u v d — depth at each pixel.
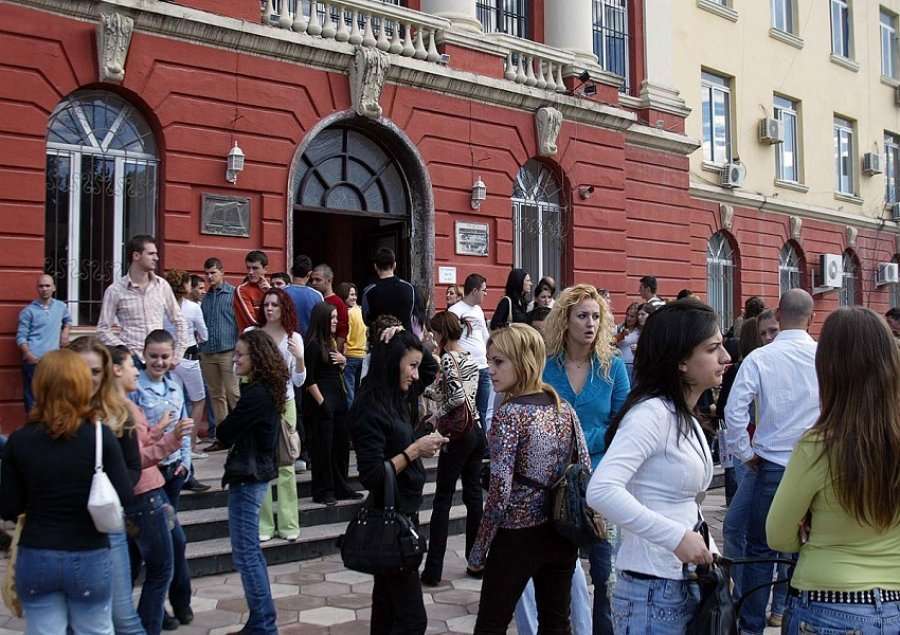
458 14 13.06
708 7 18.69
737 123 19.34
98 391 4.18
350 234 13.78
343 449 8.04
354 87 11.43
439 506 6.55
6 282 8.84
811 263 21.31
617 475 2.96
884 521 2.68
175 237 9.98
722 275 19.08
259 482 5.02
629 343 10.39
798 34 21.25
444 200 12.45
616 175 14.85
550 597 4.08
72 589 3.62
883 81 24.39
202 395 7.98
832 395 2.78
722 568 2.96
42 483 3.61
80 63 9.32
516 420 4.00
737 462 5.93
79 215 9.56
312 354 7.77
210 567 6.83
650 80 16.44
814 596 2.77
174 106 9.98
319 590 6.43
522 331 4.20
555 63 13.99
